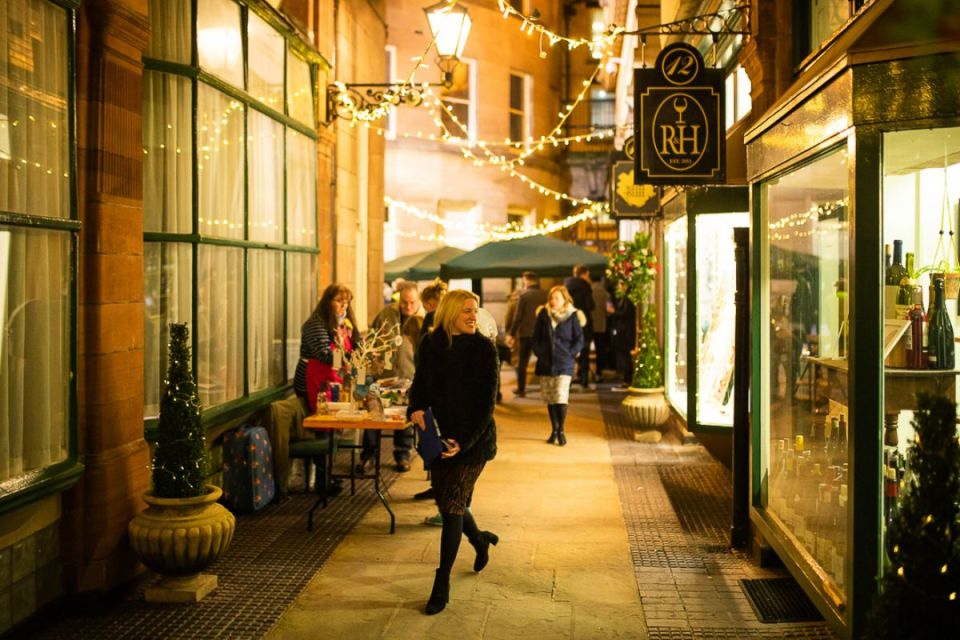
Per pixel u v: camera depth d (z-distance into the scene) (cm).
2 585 440
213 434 691
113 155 517
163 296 621
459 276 1491
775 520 544
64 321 484
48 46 471
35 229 460
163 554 499
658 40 1321
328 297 780
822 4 681
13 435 445
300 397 784
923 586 317
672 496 764
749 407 606
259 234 785
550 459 927
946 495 316
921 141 394
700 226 789
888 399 408
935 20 368
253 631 472
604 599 518
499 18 2505
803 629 471
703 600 514
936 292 408
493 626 479
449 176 2381
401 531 661
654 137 712
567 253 1531
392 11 2216
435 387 523
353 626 480
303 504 737
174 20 631
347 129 1127
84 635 466
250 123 762
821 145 420
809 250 486
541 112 2698
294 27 859
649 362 1020
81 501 496
